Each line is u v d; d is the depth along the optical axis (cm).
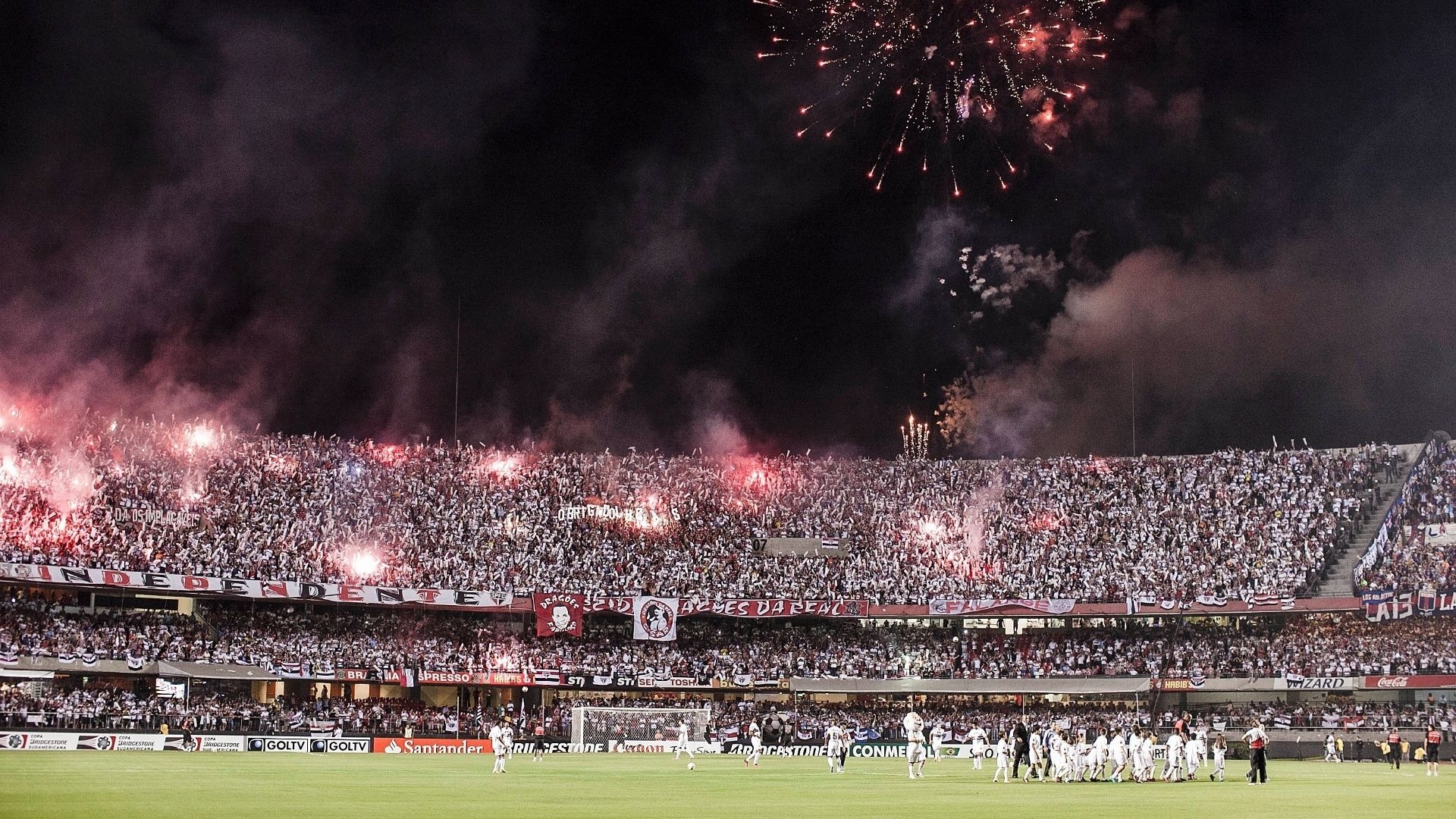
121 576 7400
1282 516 9100
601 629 8994
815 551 9319
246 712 7519
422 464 9394
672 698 9044
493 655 8375
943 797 3778
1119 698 8769
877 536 9469
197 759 6006
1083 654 8712
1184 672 8344
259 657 7825
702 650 8919
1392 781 4934
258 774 4797
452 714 8225
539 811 3116
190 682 8062
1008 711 8612
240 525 8356
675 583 8925
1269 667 8244
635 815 3005
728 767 5978
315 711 7844
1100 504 9538
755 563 9175
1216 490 9444
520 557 8925
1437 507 8950
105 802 3259
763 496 9769
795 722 8256
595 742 7962
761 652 8925
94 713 7044
